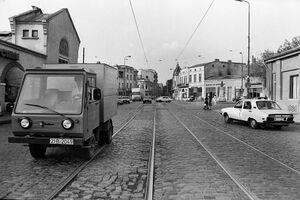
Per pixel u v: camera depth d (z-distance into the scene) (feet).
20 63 83.41
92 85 31.19
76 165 26.78
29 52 88.84
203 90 258.57
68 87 27.63
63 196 18.71
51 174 23.66
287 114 56.59
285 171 25.27
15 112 27.04
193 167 26.27
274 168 26.25
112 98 39.93
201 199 18.25
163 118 79.61
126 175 23.63
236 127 60.49
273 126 60.70
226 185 21.09
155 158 29.96
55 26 109.91
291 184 21.54
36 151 28.84
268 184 21.47
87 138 27.81
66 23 120.37
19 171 24.58
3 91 74.69
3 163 27.40
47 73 28.37
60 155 30.94
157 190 20.02
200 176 23.41
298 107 74.13
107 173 24.21
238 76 230.07
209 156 31.07
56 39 111.14
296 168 26.37
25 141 26.53
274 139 44.24
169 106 156.25
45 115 26.43
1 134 46.16
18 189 19.93
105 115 35.40
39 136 26.84
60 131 26.37
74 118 26.25
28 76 28.50
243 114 62.13
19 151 33.04
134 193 19.43
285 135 48.96
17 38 104.37
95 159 29.40
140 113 98.99
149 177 23.02
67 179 22.24
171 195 19.01
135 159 29.45
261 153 33.04
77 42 133.90
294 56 76.74
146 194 19.08
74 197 18.57
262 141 42.14
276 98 85.97
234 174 24.03
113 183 21.54
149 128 56.08
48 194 18.94
